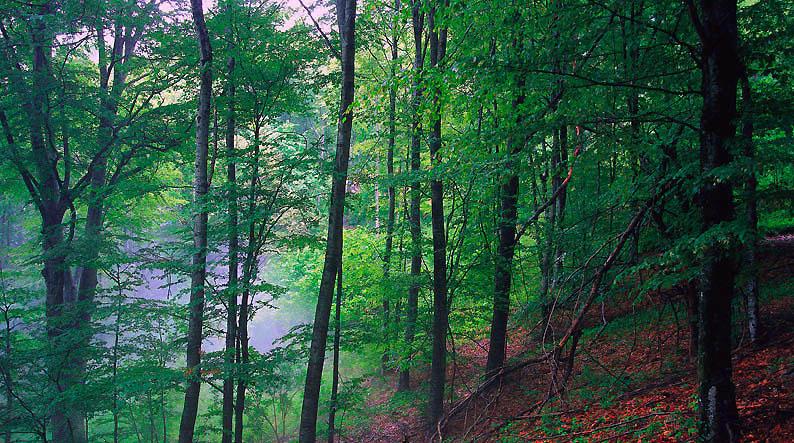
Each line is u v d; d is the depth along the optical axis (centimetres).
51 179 1545
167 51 1420
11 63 1400
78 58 1934
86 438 1443
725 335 518
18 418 1145
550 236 1049
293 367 1616
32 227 2100
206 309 1178
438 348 1091
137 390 1037
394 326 1362
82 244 1235
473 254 1273
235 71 1181
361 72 1767
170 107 1512
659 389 811
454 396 1232
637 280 873
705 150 524
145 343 1300
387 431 1259
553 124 648
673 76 706
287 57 1169
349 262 1789
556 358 698
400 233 1381
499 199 1138
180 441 1081
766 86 691
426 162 1529
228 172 1238
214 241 1181
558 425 829
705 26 518
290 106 1255
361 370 1845
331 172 1023
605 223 897
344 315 1794
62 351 1152
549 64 654
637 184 666
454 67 640
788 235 1286
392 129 1325
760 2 711
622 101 775
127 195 1409
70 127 1597
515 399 1049
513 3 681
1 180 1667
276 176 1101
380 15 1436
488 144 702
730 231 457
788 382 656
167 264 1130
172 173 2147
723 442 518
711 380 525
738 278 662
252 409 1473
